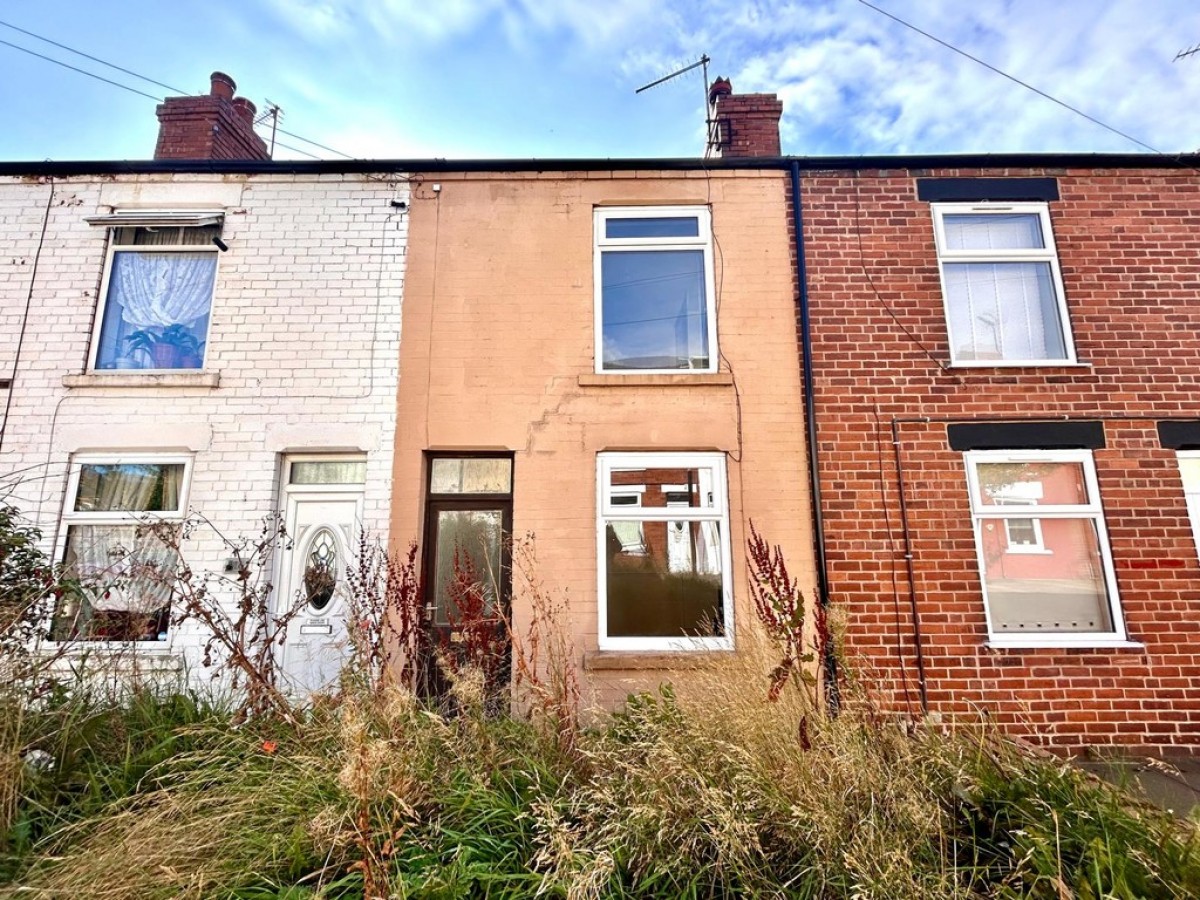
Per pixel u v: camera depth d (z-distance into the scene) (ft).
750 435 20.58
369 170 22.24
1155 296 21.16
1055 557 19.83
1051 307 21.62
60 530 19.81
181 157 24.12
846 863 8.45
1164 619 18.97
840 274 21.48
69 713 12.22
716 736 11.14
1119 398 20.38
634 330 22.12
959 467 20.08
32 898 8.67
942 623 19.04
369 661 15.02
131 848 9.12
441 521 20.71
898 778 9.82
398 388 20.90
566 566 19.77
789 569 19.70
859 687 11.80
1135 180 21.98
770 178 22.39
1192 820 9.67
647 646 19.49
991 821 9.88
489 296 21.56
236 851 9.54
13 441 20.31
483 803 10.60
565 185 22.39
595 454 20.52
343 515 20.70
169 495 20.56
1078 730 18.25
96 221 21.39
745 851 8.80
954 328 21.59
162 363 21.63
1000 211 21.99
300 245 21.85
